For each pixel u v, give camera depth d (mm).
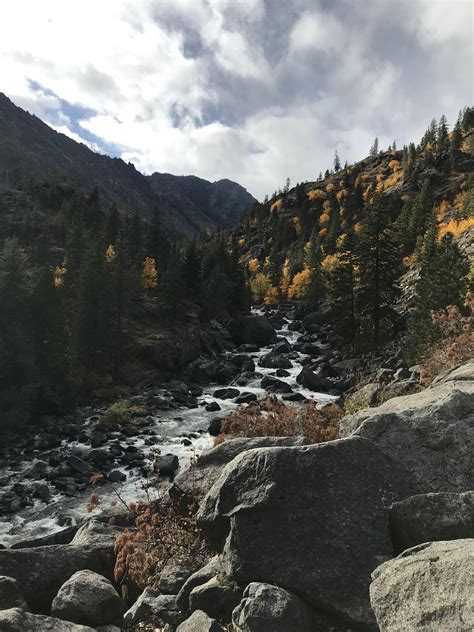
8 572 7383
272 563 4781
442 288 33938
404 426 5977
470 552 3430
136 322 60812
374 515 4914
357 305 49344
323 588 4473
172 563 6863
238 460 5730
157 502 8367
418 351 28062
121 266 52406
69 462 24922
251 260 161875
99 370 48125
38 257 76812
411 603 3383
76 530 10047
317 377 44062
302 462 5211
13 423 30281
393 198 146250
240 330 74812
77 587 6617
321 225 165750
